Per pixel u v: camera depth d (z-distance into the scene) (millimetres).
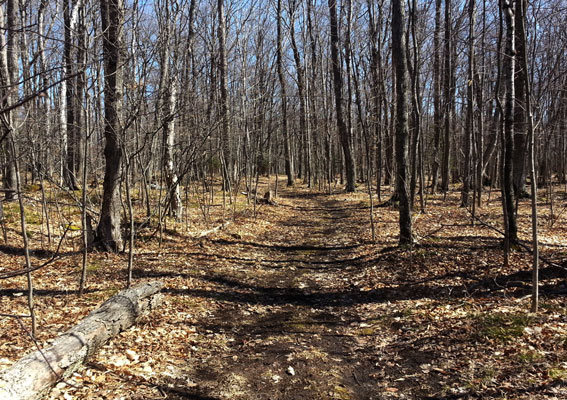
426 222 12539
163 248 9414
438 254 8227
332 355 4734
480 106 13914
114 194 8555
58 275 6965
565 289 5727
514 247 7988
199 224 12578
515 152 12461
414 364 4340
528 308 5145
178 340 4930
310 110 29656
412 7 11797
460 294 6211
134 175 14328
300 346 4973
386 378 4133
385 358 4566
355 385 4039
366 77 18453
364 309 6254
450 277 7004
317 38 26953
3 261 7395
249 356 4668
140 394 3678
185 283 7094
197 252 9414
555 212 13367
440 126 20344
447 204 16734
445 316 5387
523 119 10164
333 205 19906
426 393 3738
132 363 4211
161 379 4000
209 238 10930
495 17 10781
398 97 8859
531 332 4406
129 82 7348
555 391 3314
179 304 6090
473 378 3814
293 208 18984
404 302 6250
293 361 4547
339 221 15109
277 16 20828
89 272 7180
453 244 9000
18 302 5566
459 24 13805
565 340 4062
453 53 15844
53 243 8969
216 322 5664
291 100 28344
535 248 4863
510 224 8086
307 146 30250
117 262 7914
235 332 5379
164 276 7328
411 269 7684
